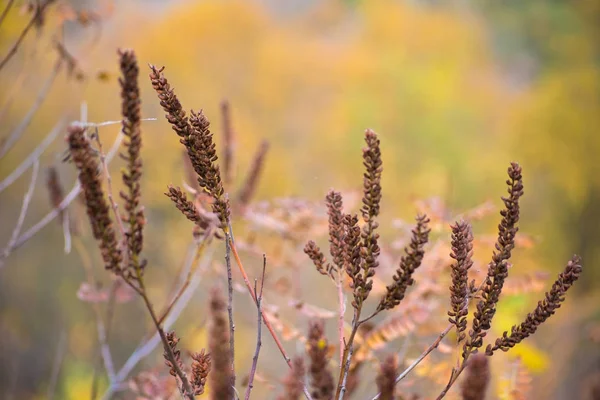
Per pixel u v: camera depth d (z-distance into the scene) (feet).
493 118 70.59
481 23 81.97
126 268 3.29
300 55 71.36
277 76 68.64
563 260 47.47
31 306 29.40
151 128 34.78
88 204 3.25
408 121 66.95
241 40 68.59
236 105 63.52
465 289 3.60
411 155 61.41
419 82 70.69
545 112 57.52
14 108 24.39
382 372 3.53
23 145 32.40
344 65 71.92
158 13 66.90
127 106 3.43
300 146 62.69
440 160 59.36
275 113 67.00
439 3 84.07
